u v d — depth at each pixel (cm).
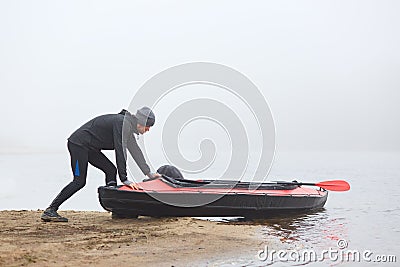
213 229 622
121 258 473
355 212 830
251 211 700
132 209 664
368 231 668
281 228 664
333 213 818
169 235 576
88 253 486
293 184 793
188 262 475
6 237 548
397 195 1076
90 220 678
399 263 514
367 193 1108
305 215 789
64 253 481
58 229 600
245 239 580
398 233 656
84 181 663
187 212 675
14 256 457
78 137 654
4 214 718
